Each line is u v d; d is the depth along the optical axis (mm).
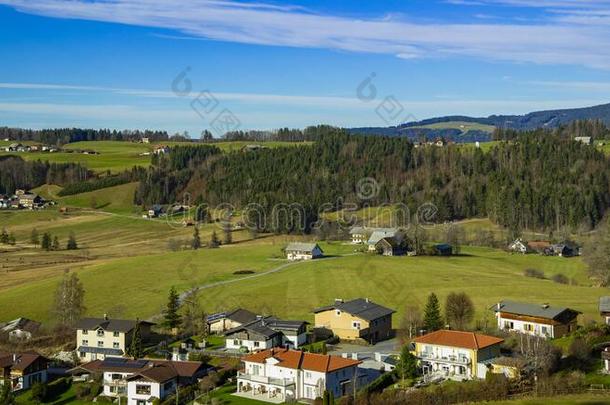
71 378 81312
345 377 70625
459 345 73125
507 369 68562
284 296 117312
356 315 92188
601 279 130000
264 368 72750
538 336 79000
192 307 108062
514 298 110250
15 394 78625
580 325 89875
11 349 94750
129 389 72688
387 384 70000
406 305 108938
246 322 97438
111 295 121812
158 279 134375
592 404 58750
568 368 69188
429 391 62781
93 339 94312
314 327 95062
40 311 113375
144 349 91125
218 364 81875
